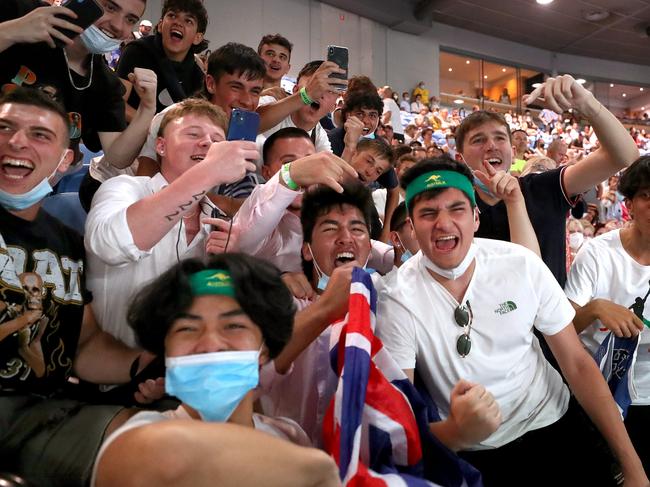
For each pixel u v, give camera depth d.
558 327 1.83
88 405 1.44
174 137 1.84
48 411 1.41
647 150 16.80
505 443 1.81
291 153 2.38
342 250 1.89
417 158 4.11
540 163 4.23
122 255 1.53
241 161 1.53
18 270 1.51
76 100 2.25
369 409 1.35
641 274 2.28
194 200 1.52
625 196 2.28
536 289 1.79
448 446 1.43
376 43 14.72
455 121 13.85
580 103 2.16
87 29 2.13
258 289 1.18
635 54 18.48
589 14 15.48
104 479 1.00
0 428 1.38
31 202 1.56
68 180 2.95
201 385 1.11
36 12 1.96
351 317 1.38
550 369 1.98
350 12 14.14
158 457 0.94
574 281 2.36
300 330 1.57
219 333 1.16
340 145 3.65
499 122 2.52
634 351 2.05
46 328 1.57
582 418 1.98
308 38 13.36
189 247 1.85
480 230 2.50
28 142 1.50
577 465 1.88
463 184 1.76
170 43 3.15
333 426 1.31
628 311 2.08
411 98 15.27
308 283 1.93
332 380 1.61
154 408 1.51
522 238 2.10
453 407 1.38
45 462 1.29
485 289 1.77
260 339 1.20
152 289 1.17
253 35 12.52
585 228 5.72
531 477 1.83
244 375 1.14
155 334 1.17
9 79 2.09
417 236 1.79
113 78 2.41
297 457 1.00
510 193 2.13
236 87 2.75
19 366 1.49
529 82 18.38
